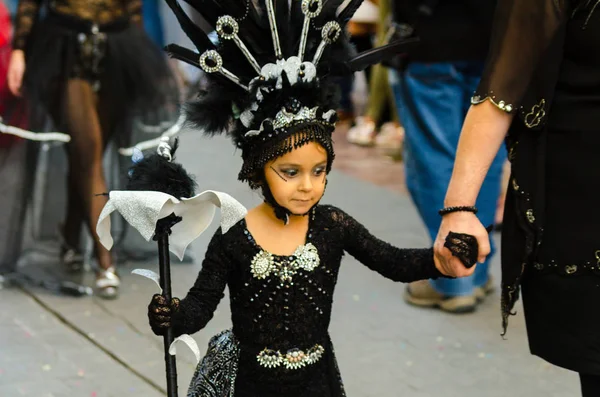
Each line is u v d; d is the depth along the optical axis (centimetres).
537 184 277
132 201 248
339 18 276
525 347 471
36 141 555
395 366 449
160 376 434
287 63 264
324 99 267
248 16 265
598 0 260
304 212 267
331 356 281
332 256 279
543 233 278
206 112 275
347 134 1030
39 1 539
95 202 534
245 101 269
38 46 536
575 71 269
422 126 504
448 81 495
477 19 480
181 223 268
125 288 555
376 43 870
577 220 272
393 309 523
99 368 442
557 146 274
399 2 492
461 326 498
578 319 275
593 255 269
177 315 258
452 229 280
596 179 268
